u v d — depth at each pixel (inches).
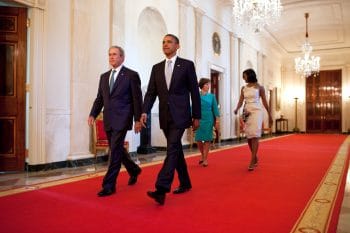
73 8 249.9
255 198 137.7
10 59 226.4
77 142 252.1
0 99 223.0
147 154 326.0
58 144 238.1
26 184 169.3
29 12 226.1
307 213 115.3
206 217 110.3
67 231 95.7
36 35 224.5
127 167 163.0
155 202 130.2
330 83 841.5
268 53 773.9
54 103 236.2
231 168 223.8
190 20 418.0
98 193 141.3
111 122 146.3
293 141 517.0
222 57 516.7
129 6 308.8
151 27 370.9
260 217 110.4
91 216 111.0
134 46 317.4
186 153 328.2
